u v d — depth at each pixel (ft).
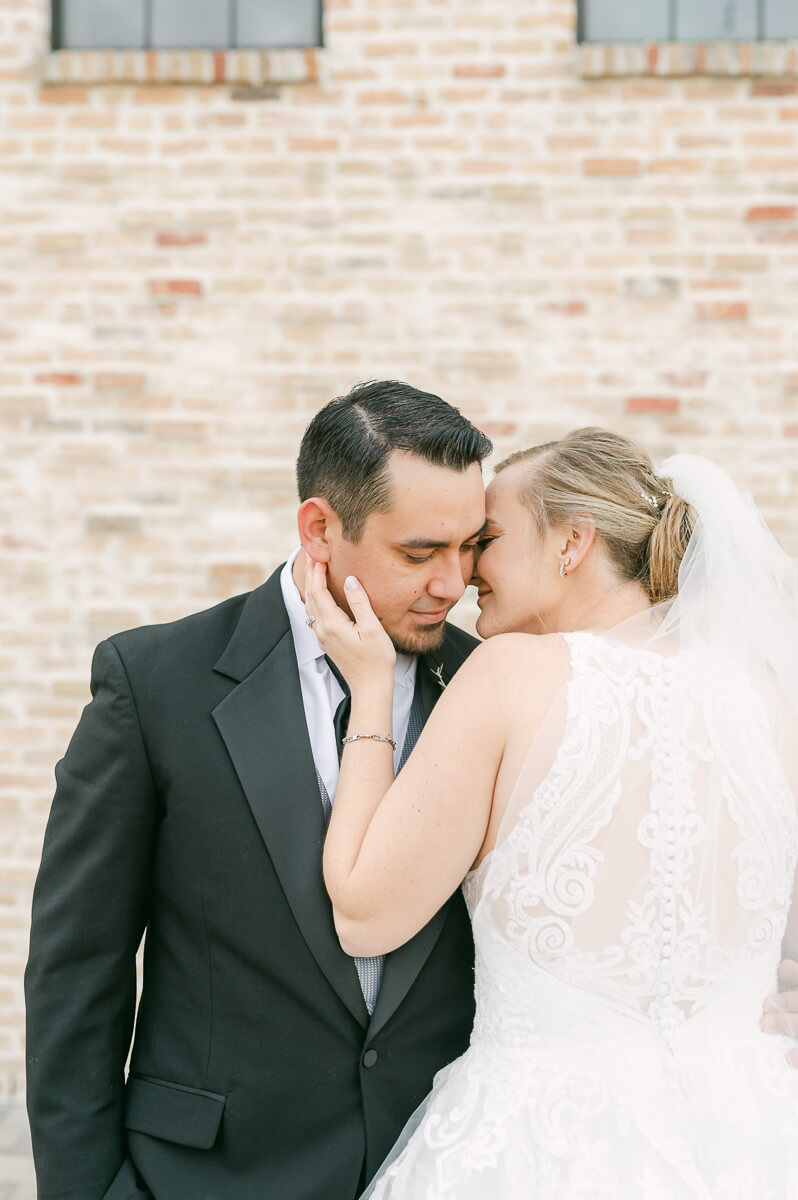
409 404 5.41
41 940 5.43
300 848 5.32
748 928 5.03
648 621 5.40
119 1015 5.49
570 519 5.56
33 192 12.50
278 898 5.31
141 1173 5.32
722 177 12.23
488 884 5.00
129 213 12.48
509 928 4.96
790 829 5.13
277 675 5.64
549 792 4.90
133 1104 5.47
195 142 12.42
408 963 5.34
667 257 12.29
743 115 12.19
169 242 12.48
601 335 12.35
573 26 12.23
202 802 5.37
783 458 12.29
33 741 12.52
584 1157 4.75
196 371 12.52
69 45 12.95
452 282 12.39
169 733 5.41
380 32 12.31
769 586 5.37
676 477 5.65
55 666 12.53
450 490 5.28
